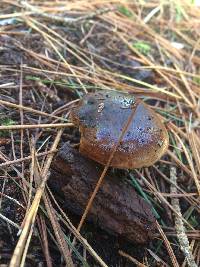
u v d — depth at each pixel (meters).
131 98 0.17
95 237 0.15
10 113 0.18
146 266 0.15
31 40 0.23
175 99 0.22
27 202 0.15
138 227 0.15
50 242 0.14
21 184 0.16
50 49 0.22
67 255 0.14
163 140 0.16
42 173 0.16
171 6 0.30
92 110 0.16
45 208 0.15
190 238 0.16
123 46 0.25
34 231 0.14
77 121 0.16
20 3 0.25
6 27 0.23
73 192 0.15
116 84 0.22
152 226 0.15
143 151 0.15
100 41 0.25
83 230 0.15
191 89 0.23
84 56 0.23
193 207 0.17
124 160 0.15
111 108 0.16
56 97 0.20
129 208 0.15
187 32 0.28
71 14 0.26
